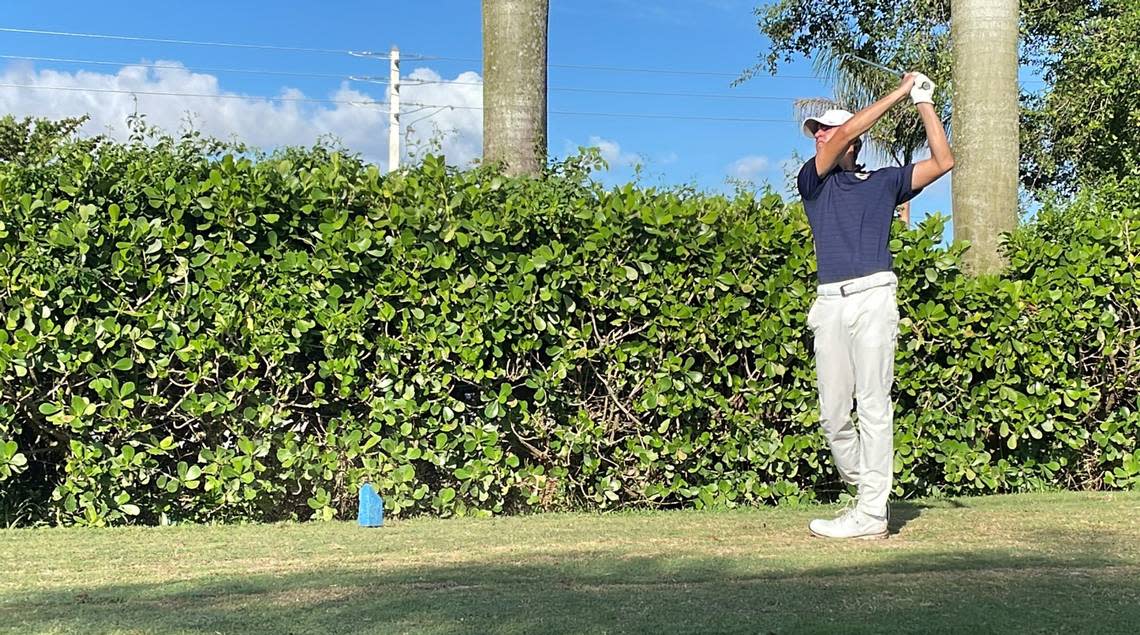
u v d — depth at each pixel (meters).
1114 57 13.70
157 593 3.91
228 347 5.96
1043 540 4.91
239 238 5.96
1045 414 7.03
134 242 5.79
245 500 6.07
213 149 6.21
